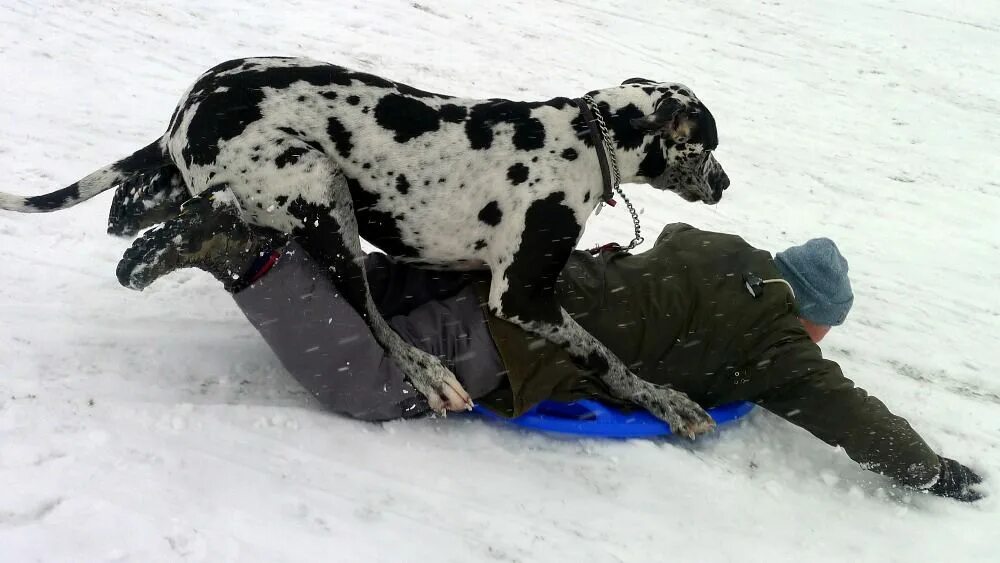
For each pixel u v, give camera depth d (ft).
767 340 6.93
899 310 9.45
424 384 6.59
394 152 6.66
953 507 6.62
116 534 5.02
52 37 12.00
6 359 6.39
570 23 15.29
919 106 13.99
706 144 7.44
